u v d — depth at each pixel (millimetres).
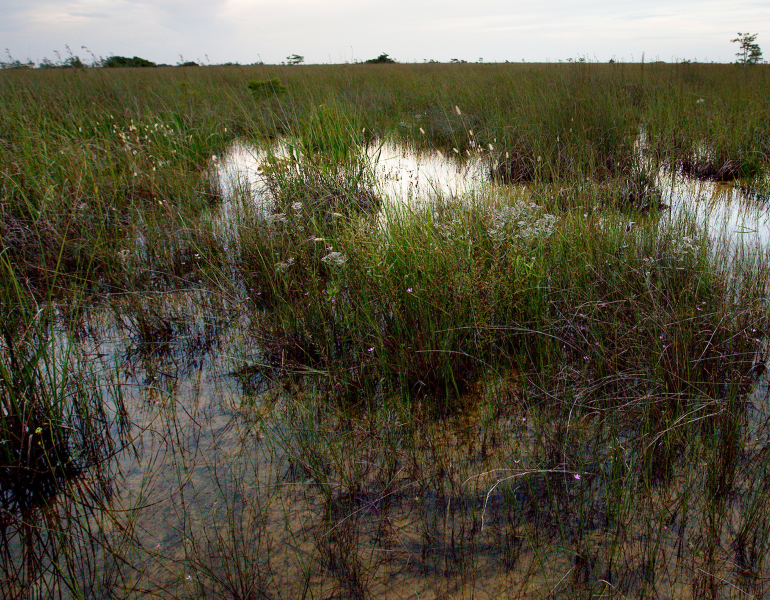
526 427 2730
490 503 2254
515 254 3582
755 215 5418
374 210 4660
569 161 6180
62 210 5012
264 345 3488
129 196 5926
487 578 1929
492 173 6680
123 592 1906
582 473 2348
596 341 3049
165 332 3727
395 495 2320
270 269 4270
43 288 4133
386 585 1913
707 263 3652
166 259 4605
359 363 3244
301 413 2898
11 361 2596
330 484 2391
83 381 2945
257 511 2254
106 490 2396
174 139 7672
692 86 11578
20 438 2428
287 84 12648
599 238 4055
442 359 3033
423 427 2768
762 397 2789
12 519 2270
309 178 5609
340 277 3746
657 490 2268
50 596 1898
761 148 7059
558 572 1938
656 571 1914
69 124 7617
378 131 9211
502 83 12461
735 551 1974
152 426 2822
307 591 1894
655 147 6816
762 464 2332
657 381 2732
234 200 5770
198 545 2100
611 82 10664
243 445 2672
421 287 3348
